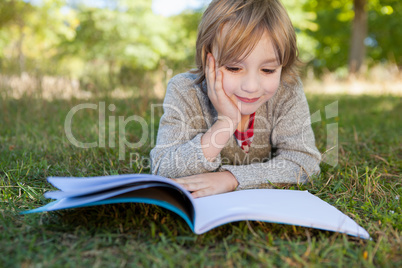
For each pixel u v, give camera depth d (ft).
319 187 4.87
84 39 35.47
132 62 33.94
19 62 13.83
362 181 5.08
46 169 5.55
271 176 4.68
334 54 54.65
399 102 15.52
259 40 4.09
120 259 3.00
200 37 4.67
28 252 3.01
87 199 3.25
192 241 3.34
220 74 4.49
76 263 2.93
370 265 2.93
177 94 5.12
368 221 3.91
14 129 8.70
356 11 31.27
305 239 3.44
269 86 4.39
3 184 4.83
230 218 3.24
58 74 13.99
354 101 15.76
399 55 50.29
